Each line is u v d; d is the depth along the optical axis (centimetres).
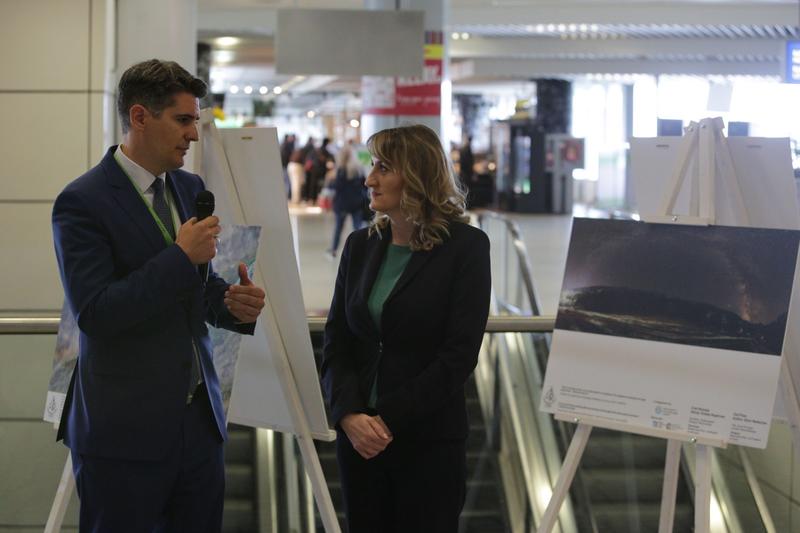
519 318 434
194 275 265
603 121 3366
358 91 3145
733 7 1564
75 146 717
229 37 1819
